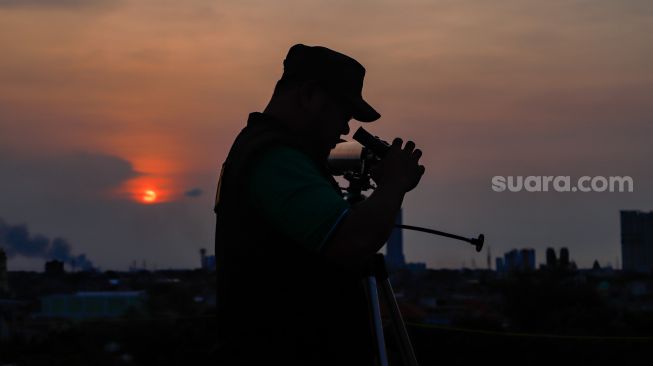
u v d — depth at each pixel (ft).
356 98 7.57
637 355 14.10
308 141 7.47
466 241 8.42
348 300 7.22
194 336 16.72
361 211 6.73
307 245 6.62
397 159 7.23
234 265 7.07
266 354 7.00
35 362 17.30
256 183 6.87
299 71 7.52
